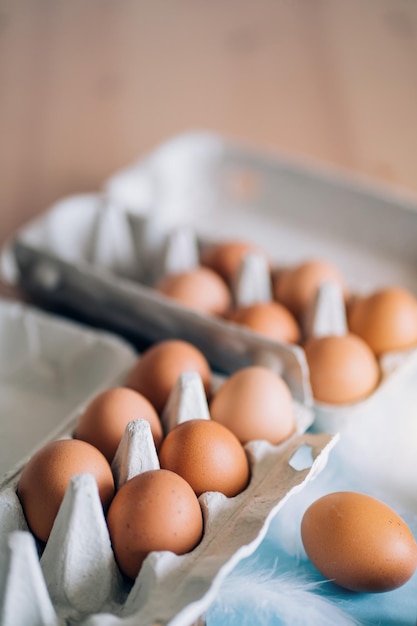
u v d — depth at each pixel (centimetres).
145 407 54
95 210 77
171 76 112
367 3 127
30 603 45
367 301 65
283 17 124
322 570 49
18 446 60
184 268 71
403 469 58
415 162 92
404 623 49
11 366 66
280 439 55
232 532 48
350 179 81
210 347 63
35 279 69
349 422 60
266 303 65
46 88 109
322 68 111
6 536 48
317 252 80
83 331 65
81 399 63
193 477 50
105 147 98
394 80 108
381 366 63
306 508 54
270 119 102
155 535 47
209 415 56
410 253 78
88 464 49
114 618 44
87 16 126
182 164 86
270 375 56
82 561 47
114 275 75
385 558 48
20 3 128
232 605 50
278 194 84
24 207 88
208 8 128
